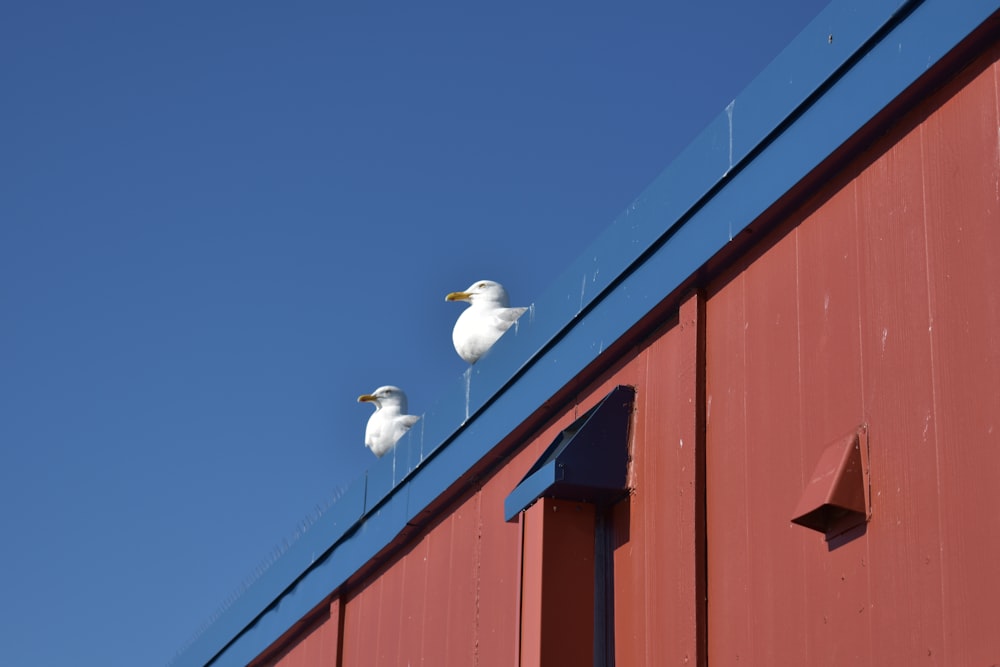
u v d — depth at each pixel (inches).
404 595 422.3
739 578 276.2
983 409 225.1
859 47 258.8
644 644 300.2
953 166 239.5
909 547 234.1
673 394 306.3
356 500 455.8
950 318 234.7
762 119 283.6
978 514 222.4
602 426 319.0
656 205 316.8
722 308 297.1
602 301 335.6
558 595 312.7
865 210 258.5
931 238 241.8
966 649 219.9
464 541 391.5
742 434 283.6
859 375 253.3
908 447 238.2
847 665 243.4
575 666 308.0
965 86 239.8
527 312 369.7
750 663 268.5
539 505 320.5
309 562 483.5
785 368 274.1
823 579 252.8
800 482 264.2
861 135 258.5
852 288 258.7
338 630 459.8
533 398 359.9
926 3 246.1
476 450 385.1
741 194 289.0
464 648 378.0
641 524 309.7
